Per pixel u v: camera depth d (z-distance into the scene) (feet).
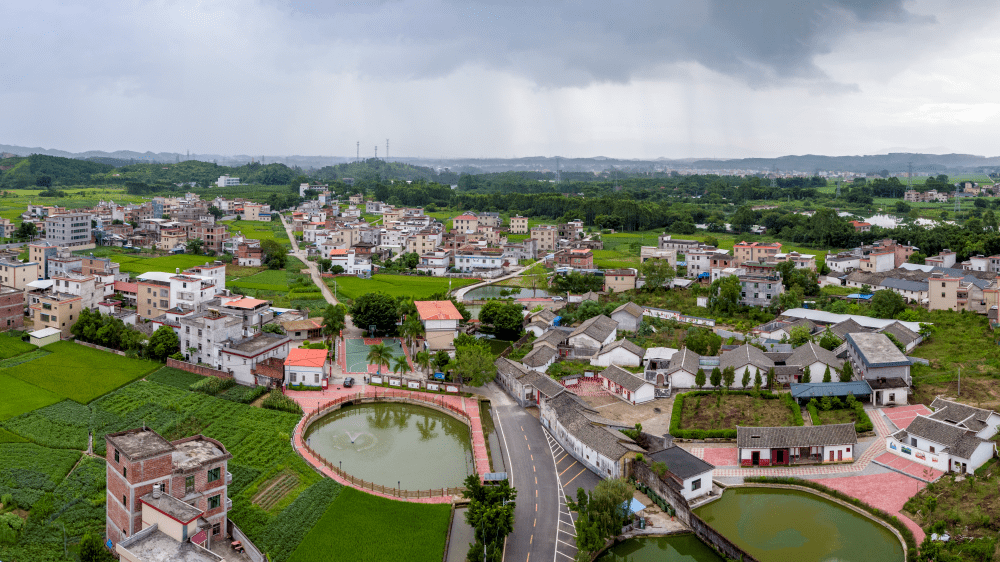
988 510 332.39
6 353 554.46
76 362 543.39
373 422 481.46
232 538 321.93
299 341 630.33
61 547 307.37
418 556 315.78
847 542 329.11
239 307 621.72
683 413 475.72
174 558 265.13
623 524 333.42
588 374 558.97
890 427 439.63
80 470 372.79
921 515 340.18
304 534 328.70
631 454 386.32
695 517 336.70
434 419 490.90
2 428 420.77
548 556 318.04
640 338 640.99
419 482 391.86
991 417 403.54
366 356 598.34
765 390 503.20
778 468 397.19
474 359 517.14
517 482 386.73
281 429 438.40
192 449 330.75
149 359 558.56
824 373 510.58
